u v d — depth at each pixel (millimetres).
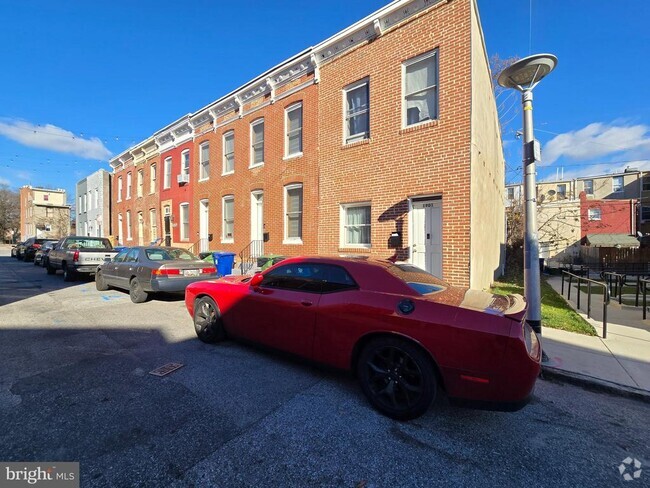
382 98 9031
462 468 2469
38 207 56125
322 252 10477
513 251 21438
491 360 2789
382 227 8938
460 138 7594
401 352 3150
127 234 23328
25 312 7184
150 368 4172
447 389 2939
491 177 11500
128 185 23141
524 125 4754
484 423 3098
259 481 2291
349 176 9781
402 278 3646
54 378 3859
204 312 5195
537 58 4402
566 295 10055
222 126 14781
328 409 3254
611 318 6926
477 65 8156
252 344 4527
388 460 2537
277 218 12117
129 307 7738
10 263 22547
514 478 2377
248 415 3115
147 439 2725
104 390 3566
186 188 17047
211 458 2510
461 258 7520
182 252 8977
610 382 3861
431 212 8258
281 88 12055
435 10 8070
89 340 5266
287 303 4043
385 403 3182
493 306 3154
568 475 2420
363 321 3377
